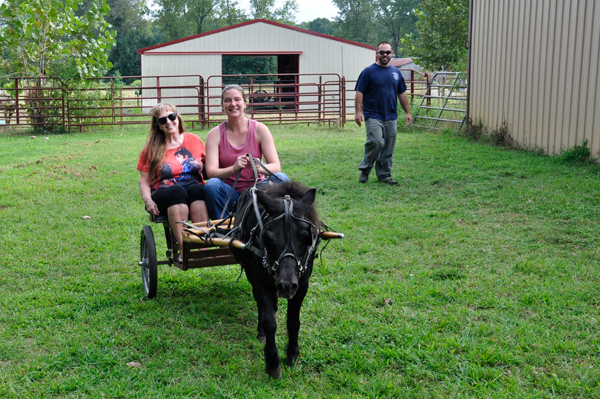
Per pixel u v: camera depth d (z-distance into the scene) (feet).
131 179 37.27
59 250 23.04
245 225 13.74
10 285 19.36
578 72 36.63
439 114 62.80
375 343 14.53
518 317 15.70
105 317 16.63
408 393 12.21
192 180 18.37
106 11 66.74
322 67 98.02
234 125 16.85
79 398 12.40
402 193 31.40
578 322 15.15
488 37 49.67
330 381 13.03
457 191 30.96
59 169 40.14
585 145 36.04
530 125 42.91
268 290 13.11
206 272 20.49
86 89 68.08
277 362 12.80
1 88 68.80
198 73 93.40
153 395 12.47
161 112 17.98
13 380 13.08
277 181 16.05
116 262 21.70
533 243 21.97
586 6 35.50
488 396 11.98
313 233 12.62
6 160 44.65
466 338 14.40
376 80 32.60
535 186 30.40
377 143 32.78
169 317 16.57
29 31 63.10
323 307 16.83
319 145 51.39
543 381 12.42
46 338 15.20
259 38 94.63
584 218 24.27
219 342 15.06
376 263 20.57
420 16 81.20
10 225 26.66
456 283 18.31
